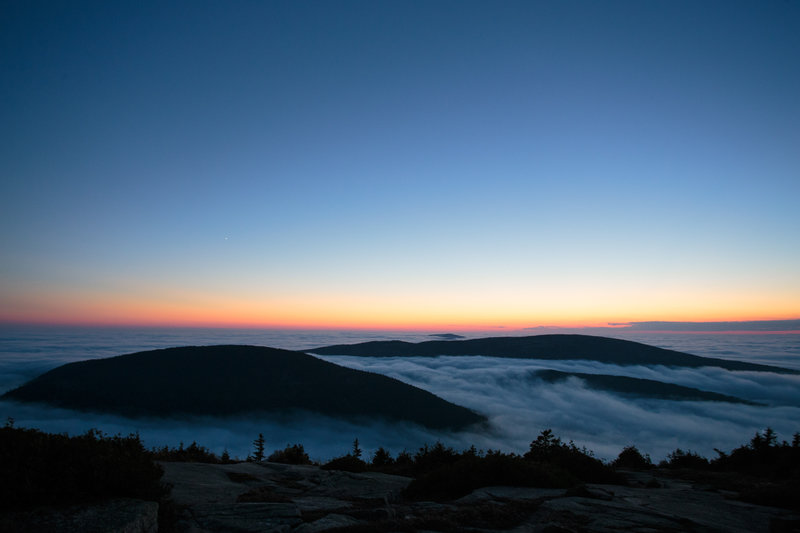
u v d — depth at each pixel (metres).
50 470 5.78
